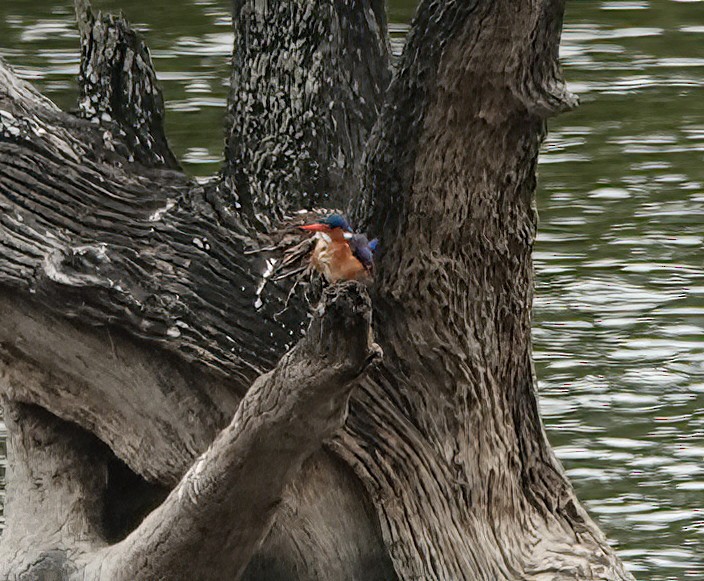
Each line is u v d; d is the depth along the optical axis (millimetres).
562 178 25578
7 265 10820
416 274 10695
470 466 11055
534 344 19312
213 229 10922
